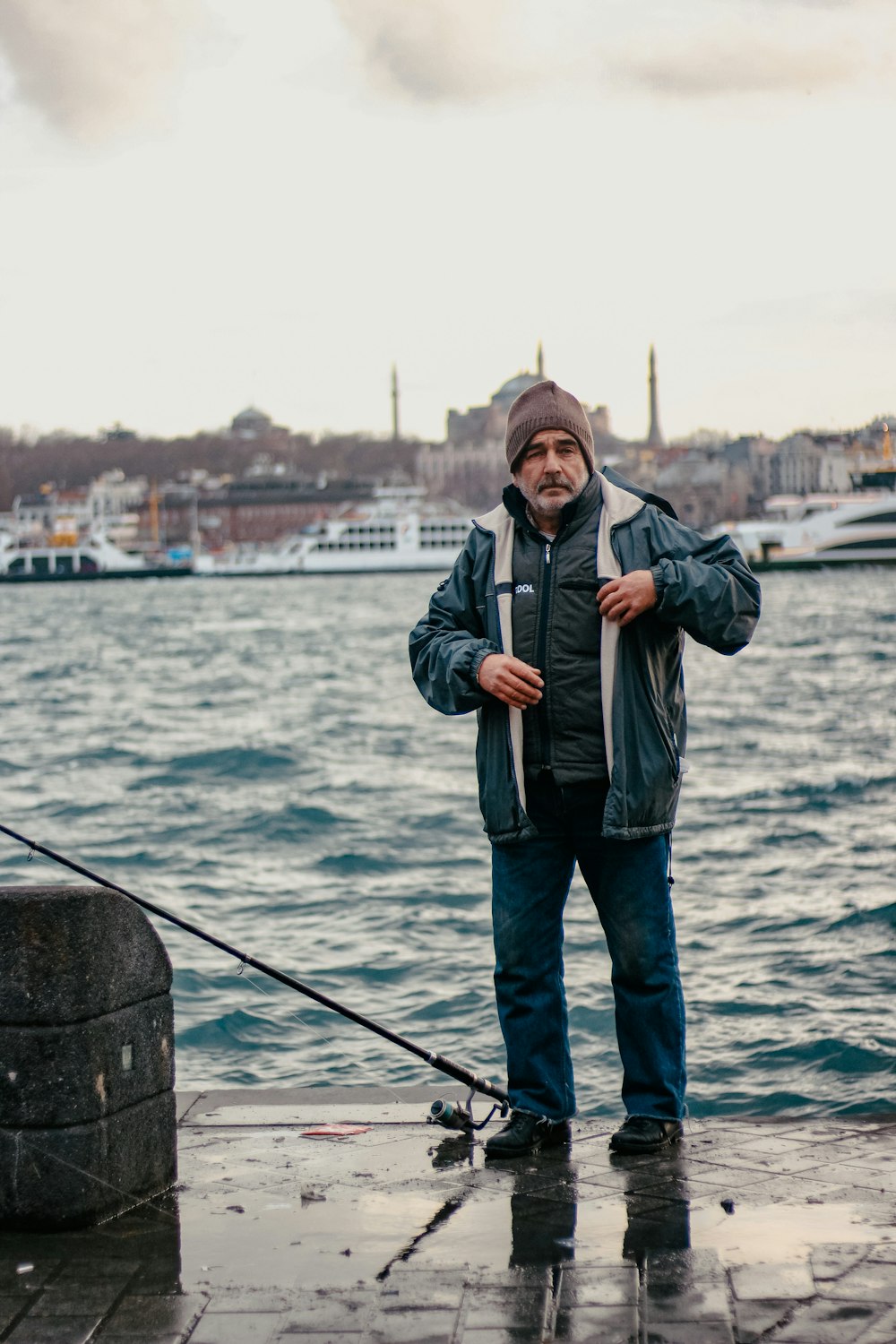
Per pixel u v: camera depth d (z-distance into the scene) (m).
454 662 4.44
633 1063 4.46
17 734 33.47
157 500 191.38
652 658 4.42
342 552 146.00
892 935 11.70
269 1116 4.84
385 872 15.60
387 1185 4.14
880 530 107.44
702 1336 3.13
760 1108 8.21
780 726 31.95
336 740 30.80
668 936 4.48
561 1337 3.16
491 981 10.82
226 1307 3.38
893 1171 4.09
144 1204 4.05
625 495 4.55
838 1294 3.29
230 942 12.29
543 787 4.48
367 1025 4.57
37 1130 3.89
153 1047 4.15
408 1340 3.18
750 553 107.62
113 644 70.62
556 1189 4.05
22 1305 3.43
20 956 3.89
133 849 17.38
